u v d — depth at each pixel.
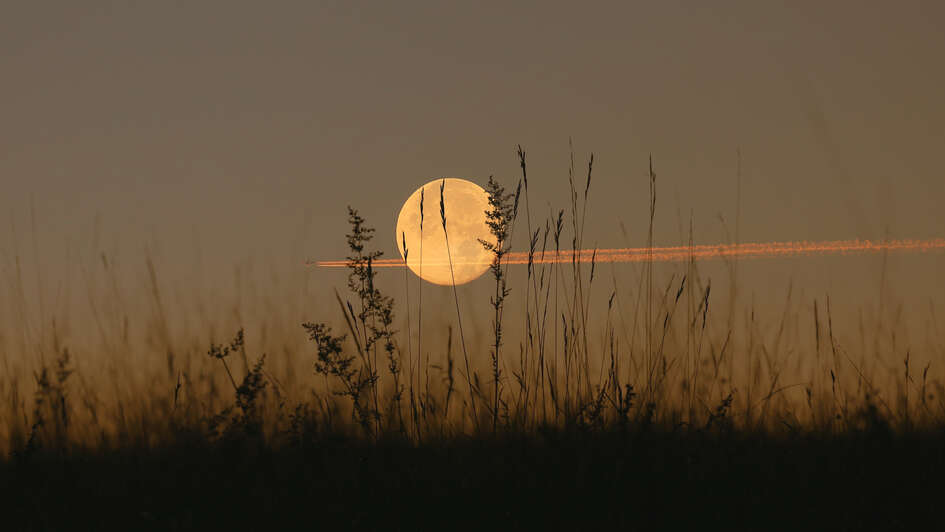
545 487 10.71
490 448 11.77
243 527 10.36
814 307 13.03
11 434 12.05
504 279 12.95
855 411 11.59
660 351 12.77
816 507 10.15
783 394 12.74
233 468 11.24
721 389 12.82
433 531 10.09
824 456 11.29
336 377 12.45
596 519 10.07
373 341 12.51
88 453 12.17
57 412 11.88
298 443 11.67
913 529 9.55
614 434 11.23
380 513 10.47
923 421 11.42
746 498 10.41
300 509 10.61
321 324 12.64
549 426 11.58
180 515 10.55
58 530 10.29
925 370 11.69
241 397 11.44
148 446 12.14
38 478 11.30
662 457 11.08
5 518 10.55
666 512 10.10
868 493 10.24
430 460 11.70
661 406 12.07
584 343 12.87
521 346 12.94
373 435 11.97
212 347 12.25
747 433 11.93
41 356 13.38
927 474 10.31
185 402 12.50
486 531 10.04
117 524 10.40
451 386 12.16
